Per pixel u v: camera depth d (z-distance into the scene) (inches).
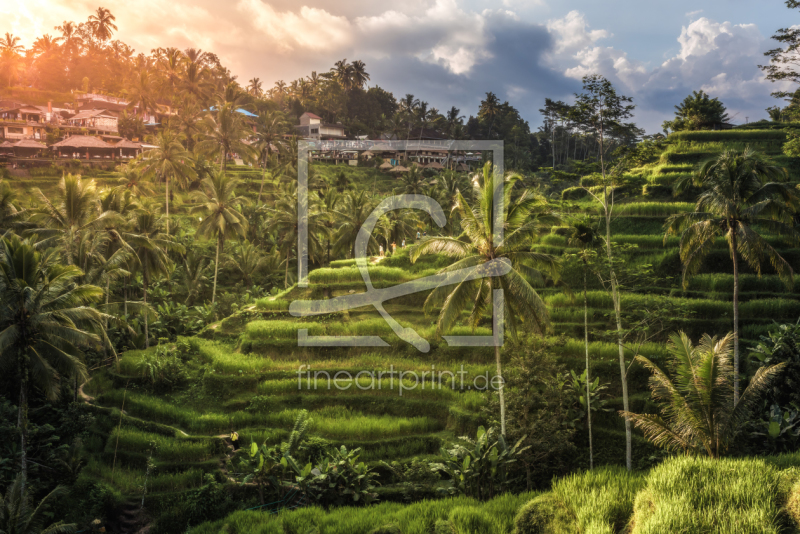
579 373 975.6
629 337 1074.7
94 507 796.6
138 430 980.6
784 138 1924.2
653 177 1707.7
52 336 864.3
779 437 730.8
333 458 811.4
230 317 1392.7
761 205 843.4
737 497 432.1
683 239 909.8
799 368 818.2
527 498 662.5
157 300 1760.6
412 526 616.4
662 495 459.2
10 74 3722.9
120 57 4724.4
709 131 2041.1
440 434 916.0
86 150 2783.0
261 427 962.1
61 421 1040.8
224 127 2765.7
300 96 5014.8
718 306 1085.1
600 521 485.1
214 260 2096.5
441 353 1126.4
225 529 690.8
